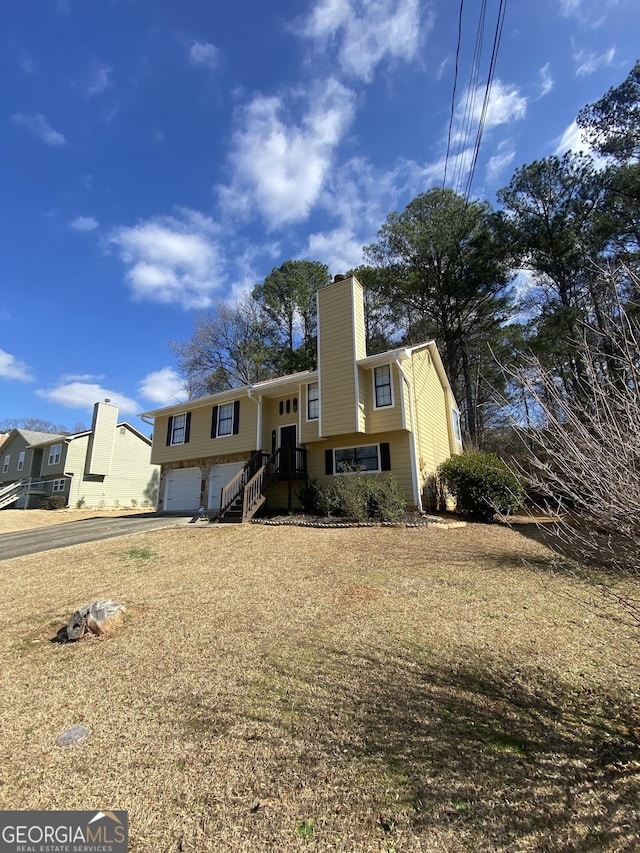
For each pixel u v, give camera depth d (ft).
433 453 47.96
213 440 55.36
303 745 8.55
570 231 51.34
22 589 20.74
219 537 31.91
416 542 27.43
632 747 8.21
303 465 46.91
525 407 9.84
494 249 58.03
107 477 84.07
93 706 10.40
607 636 13.35
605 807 6.68
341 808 6.88
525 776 7.47
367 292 74.74
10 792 7.57
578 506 8.76
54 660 13.08
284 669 11.78
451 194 64.69
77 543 32.94
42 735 9.29
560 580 18.86
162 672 11.94
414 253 66.74
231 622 15.30
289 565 22.77
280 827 6.56
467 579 19.45
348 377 42.22
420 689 10.52
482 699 10.03
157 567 23.70
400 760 7.98
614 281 10.27
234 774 7.80
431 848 6.07
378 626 14.43
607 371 8.55
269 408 52.95
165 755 8.43
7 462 100.48
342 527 33.24
